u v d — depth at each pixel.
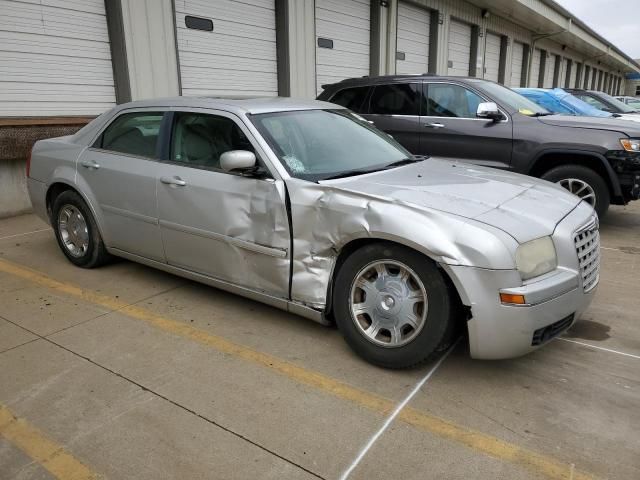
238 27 9.88
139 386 2.99
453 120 6.76
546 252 2.90
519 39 22.70
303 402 2.85
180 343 3.49
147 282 4.56
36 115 7.23
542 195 3.46
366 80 7.57
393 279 3.03
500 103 6.52
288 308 3.48
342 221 3.11
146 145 4.23
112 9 7.77
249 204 3.49
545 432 2.62
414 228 2.85
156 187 4.01
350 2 12.50
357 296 3.20
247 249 3.55
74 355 3.33
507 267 2.71
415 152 7.08
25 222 6.76
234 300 4.18
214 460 2.41
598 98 12.25
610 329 3.76
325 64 12.07
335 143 3.92
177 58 8.76
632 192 5.91
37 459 2.42
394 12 13.85
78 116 7.63
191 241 3.88
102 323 3.78
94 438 2.55
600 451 2.48
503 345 2.79
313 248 3.27
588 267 3.16
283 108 3.96
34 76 7.14
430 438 2.57
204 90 9.44
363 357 3.22
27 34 6.98
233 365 3.22
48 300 4.19
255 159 3.45
